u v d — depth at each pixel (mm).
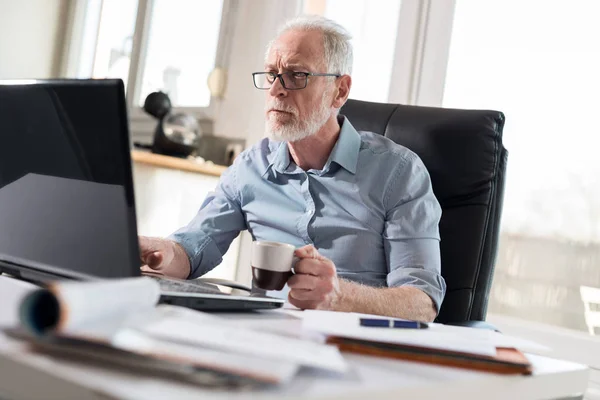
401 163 1885
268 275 1177
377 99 2891
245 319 1053
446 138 1908
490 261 1819
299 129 1889
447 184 1876
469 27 2645
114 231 986
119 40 3957
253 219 2016
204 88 3521
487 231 1822
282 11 3246
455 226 1841
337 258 1876
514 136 2504
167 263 1809
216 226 2023
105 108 981
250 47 3350
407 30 2811
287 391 642
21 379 635
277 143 2025
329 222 1891
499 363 878
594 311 2266
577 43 2375
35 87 1070
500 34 2562
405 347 886
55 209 1065
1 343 680
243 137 3326
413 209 1816
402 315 1544
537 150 2445
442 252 1835
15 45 3910
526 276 2438
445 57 2699
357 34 2988
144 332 715
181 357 646
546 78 2439
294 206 1955
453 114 1939
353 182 1899
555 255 2375
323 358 737
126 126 968
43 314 612
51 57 4105
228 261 3223
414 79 2779
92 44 4121
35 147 1085
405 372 809
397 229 1806
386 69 2871
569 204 2354
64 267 1045
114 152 980
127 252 972
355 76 2979
